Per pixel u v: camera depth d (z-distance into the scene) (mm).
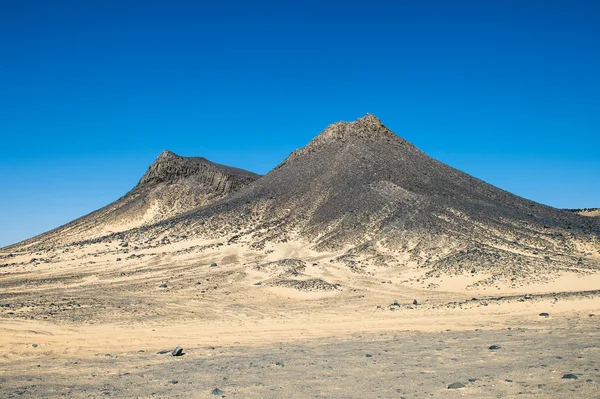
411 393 14031
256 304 40656
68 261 75562
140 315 34969
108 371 19781
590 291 39844
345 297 43375
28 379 18750
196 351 24047
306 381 16141
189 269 61656
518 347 20422
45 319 32750
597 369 15430
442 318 32156
